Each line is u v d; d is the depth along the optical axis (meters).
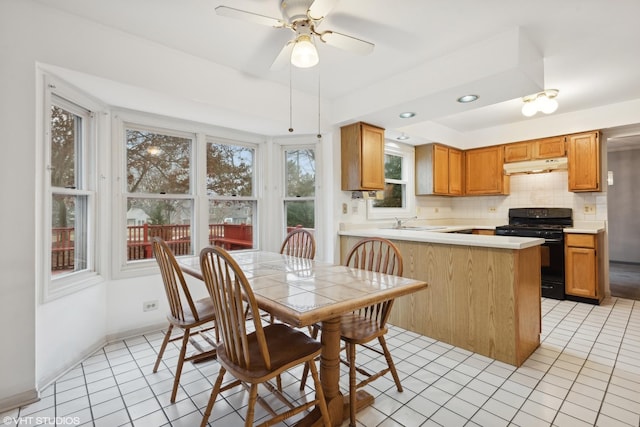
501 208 4.97
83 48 2.00
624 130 3.82
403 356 2.37
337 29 2.13
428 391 1.91
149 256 2.90
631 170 6.12
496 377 2.06
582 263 3.71
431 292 2.72
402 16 1.99
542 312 3.36
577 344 2.56
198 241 3.15
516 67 2.11
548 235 3.94
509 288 2.26
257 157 3.68
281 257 2.53
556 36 2.19
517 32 2.10
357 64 2.63
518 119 4.28
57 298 2.05
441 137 4.58
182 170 3.12
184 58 2.45
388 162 4.50
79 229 2.41
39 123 1.92
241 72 2.77
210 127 3.24
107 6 1.89
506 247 2.23
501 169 4.64
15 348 1.77
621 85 3.05
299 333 1.69
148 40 2.27
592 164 3.82
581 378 2.04
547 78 2.87
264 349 1.30
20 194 1.80
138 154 2.84
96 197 2.51
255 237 3.67
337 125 3.53
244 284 1.26
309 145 3.68
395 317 2.99
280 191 3.73
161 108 2.69
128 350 2.45
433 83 2.56
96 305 2.46
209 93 2.58
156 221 2.95
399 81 2.81
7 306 1.76
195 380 2.04
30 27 1.83
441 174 4.68
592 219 4.12
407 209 4.66
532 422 1.62
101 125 2.54
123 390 1.92
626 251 6.18
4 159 1.75
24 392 1.79
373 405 1.78
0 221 1.74
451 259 2.58
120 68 2.14
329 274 1.88
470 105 2.87
